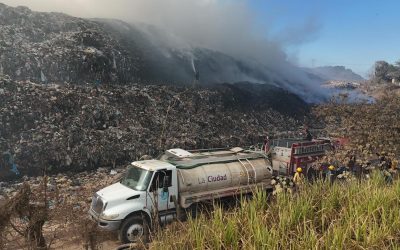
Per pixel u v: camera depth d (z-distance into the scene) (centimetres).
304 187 834
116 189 1221
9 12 2866
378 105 1464
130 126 2386
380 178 948
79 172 2012
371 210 670
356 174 1287
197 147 2427
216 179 1347
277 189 799
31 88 2250
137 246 775
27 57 2494
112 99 2523
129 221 1157
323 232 620
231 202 1376
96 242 1111
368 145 1253
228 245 617
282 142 1873
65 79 2575
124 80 2944
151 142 2320
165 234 722
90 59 2725
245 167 1425
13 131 2012
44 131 2073
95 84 2669
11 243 1020
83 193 1587
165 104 2747
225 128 2823
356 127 1326
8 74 2367
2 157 1850
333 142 1817
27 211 939
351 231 621
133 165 1299
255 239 584
